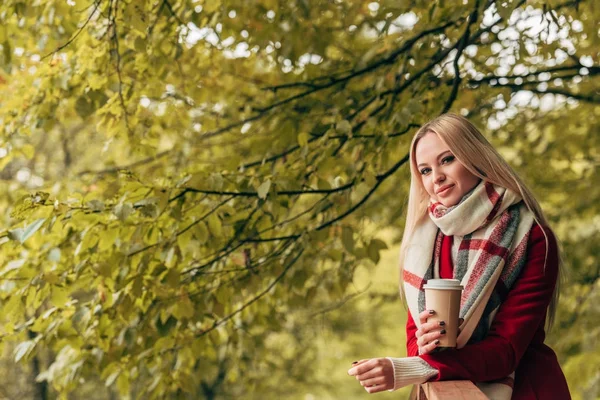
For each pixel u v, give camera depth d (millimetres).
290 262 4805
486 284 2084
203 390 12273
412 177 2348
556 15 4355
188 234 4121
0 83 5562
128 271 4141
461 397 1753
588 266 7902
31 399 12609
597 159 7801
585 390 6922
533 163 7578
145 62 4668
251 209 4520
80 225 4066
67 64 4684
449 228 2178
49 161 10344
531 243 2141
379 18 5008
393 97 4703
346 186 4438
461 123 2232
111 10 4277
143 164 5852
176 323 4414
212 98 5500
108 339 4531
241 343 5383
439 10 4742
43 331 4410
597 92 6316
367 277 14492
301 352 13617
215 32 4863
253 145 5215
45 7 4559
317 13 5090
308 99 5371
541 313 2096
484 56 5223
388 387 1970
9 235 3744
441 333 1966
